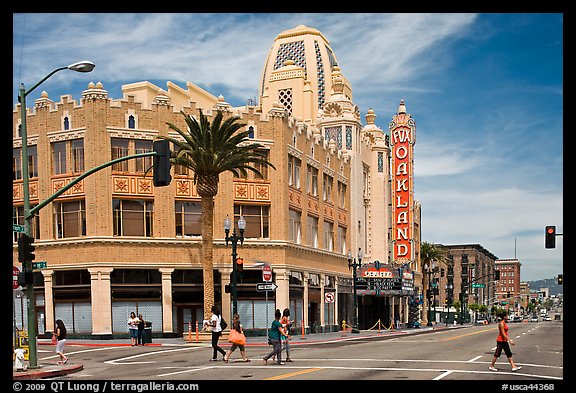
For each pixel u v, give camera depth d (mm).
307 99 69938
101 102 44438
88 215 43812
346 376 20109
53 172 45531
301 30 75188
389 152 77812
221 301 46406
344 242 64188
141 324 37844
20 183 46688
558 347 34375
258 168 48719
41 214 45500
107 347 36625
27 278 23594
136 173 44875
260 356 28953
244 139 47219
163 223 45188
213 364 25562
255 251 47562
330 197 60625
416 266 94188
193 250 45750
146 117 45469
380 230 73000
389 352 30250
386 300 72562
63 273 44781
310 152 55469
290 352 31156
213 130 41188
